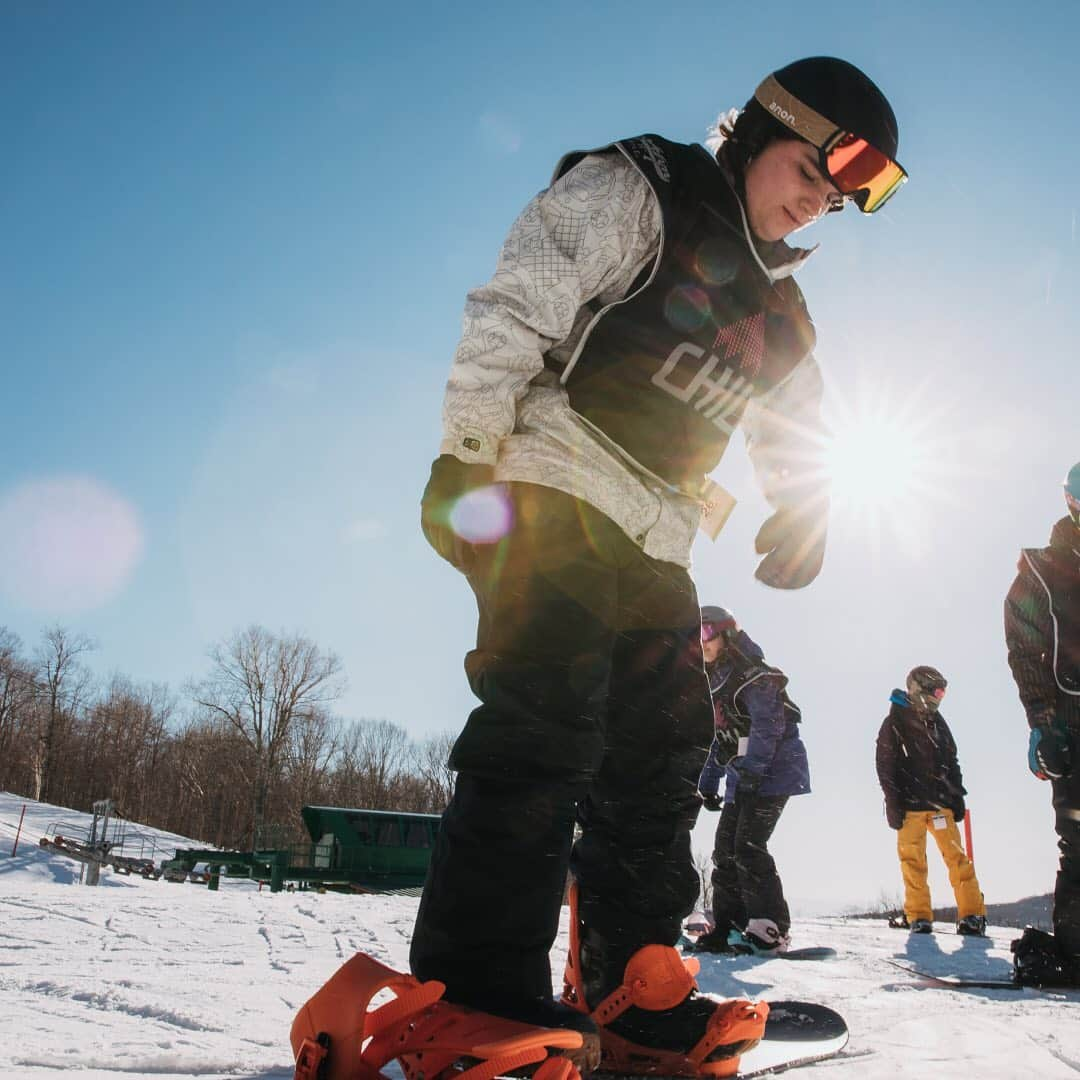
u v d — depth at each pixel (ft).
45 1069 4.83
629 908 5.52
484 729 4.62
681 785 5.66
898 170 5.91
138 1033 5.69
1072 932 10.78
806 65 5.88
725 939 16.38
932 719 22.98
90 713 222.69
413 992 4.03
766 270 5.98
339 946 10.62
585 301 5.34
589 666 4.83
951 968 13.08
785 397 6.73
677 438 5.58
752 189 5.93
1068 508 12.19
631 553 5.33
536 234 5.17
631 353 5.40
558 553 4.89
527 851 4.54
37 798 200.75
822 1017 6.31
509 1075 4.13
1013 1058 5.69
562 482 5.00
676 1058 5.05
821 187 5.87
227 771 198.80
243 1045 5.47
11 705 216.54
